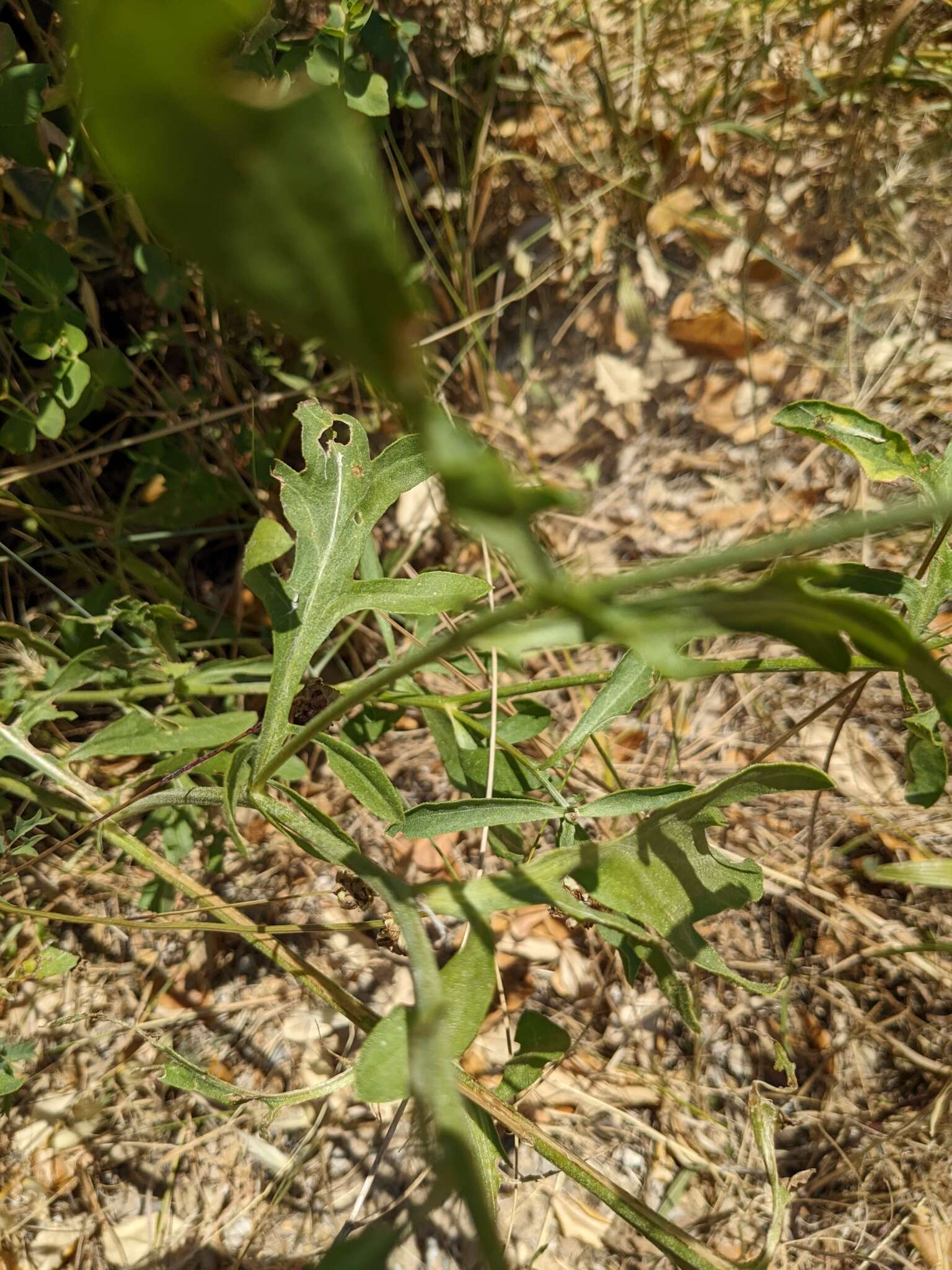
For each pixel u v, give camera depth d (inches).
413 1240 11.3
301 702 10.9
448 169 18.9
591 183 19.1
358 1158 12.0
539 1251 10.5
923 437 16.9
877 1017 12.7
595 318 18.9
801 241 18.7
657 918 7.5
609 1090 12.5
